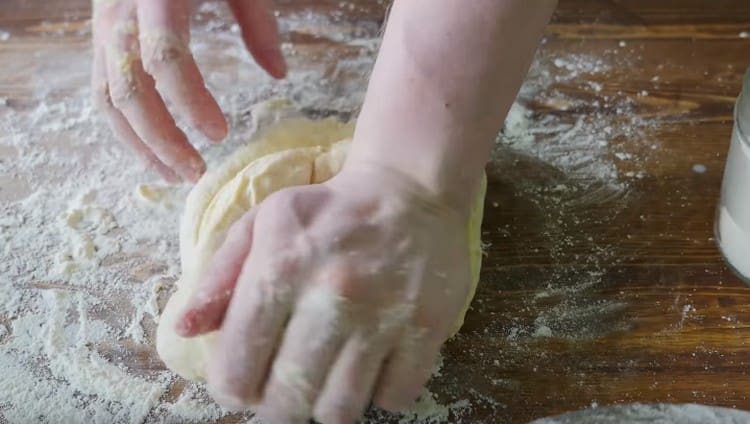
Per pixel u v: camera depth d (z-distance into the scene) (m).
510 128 0.82
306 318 0.63
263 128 0.81
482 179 0.76
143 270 0.76
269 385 0.65
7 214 0.79
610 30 0.88
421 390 0.68
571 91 0.84
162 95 0.80
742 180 0.71
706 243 0.76
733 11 0.88
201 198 0.73
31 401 0.71
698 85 0.84
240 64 0.86
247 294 0.63
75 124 0.83
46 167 0.81
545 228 0.77
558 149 0.81
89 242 0.77
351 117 0.83
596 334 0.73
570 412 0.70
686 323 0.73
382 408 0.69
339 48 0.87
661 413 0.70
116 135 0.78
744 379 0.71
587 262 0.76
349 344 0.63
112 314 0.75
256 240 0.64
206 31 0.88
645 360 0.72
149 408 0.71
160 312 0.75
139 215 0.79
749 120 0.70
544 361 0.72
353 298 0.63
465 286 0.66
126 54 0.73
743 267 0.74
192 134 0.82
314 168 0.72
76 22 0.89
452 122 0.66
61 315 0.75
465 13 0.66
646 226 0.77
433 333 0.64
